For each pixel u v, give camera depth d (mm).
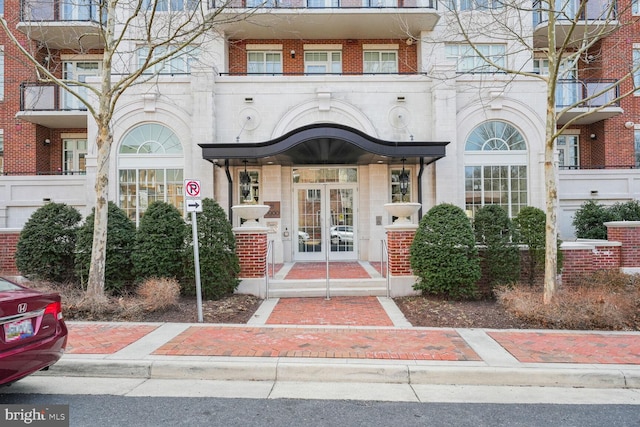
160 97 13086
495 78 13352
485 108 13320
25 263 8859
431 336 6277
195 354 5402
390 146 11266
